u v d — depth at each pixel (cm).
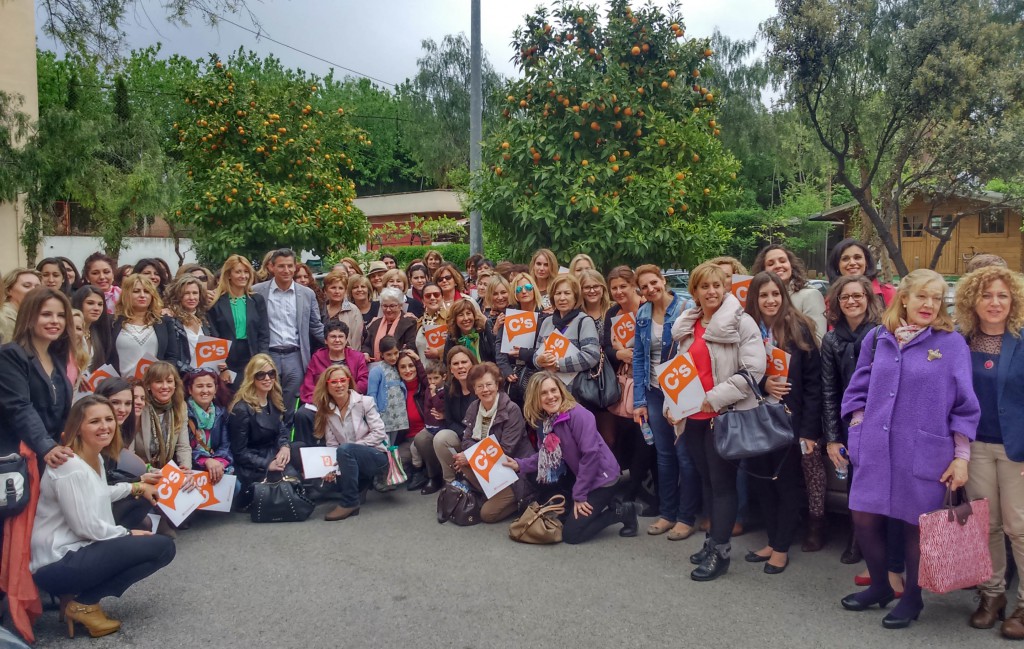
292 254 773
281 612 442
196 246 1711
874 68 1384
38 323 449
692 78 958
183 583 487
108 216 1507
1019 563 398
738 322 477
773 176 3559
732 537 567
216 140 1540
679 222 872
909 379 407
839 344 486
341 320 809
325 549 548
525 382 642
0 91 1306
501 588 472
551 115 931
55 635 418
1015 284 396
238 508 645
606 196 878
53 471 412
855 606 435
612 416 626
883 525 424
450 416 675
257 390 651
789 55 1375
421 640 405
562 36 952
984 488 407
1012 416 394
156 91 3177
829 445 491
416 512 636
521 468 602
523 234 952
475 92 1147
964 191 1545
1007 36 1320
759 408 465
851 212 2575
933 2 1316
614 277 615
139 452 585
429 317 761
